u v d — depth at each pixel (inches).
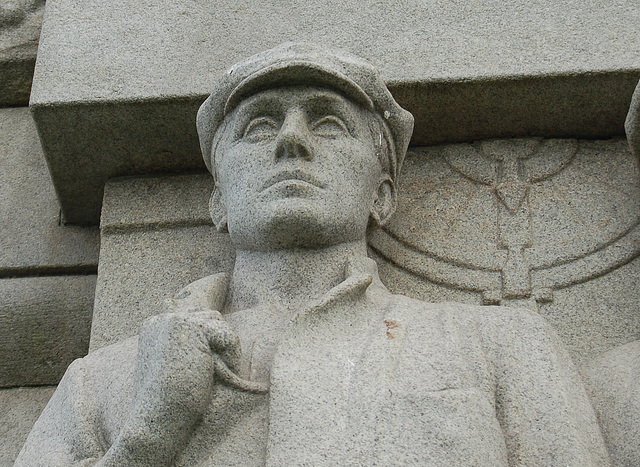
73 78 124.6
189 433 84.4
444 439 80.4
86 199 132.6
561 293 112.7
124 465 82.0
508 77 119.5
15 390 127.8
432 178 123.5
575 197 119.5
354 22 128.4
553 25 124.3
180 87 123.1
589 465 82.0
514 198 119.7
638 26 122.9
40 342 129.3
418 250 117.6
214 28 129.8
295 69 104.4
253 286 102.0
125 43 128.3
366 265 102.0
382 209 110.3
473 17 126.4
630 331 109.2
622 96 119.6
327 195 100.8
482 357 89.6
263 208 100.2
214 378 85.4
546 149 123.9
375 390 84.6
